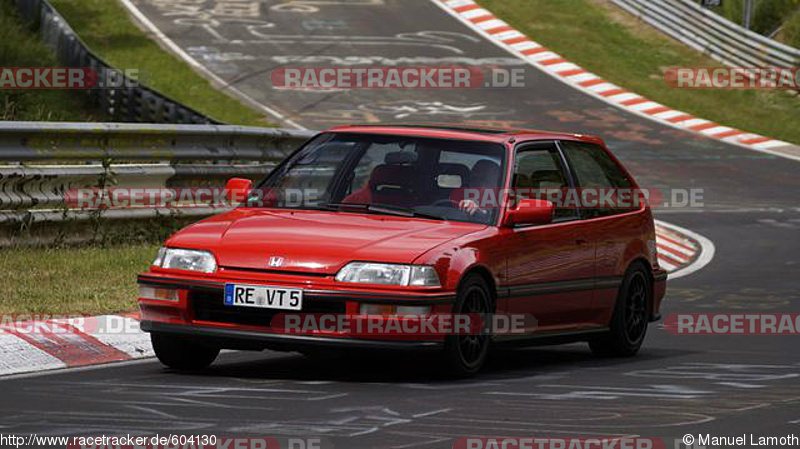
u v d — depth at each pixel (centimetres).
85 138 3881
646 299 2984
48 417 1930
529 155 2686
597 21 12500
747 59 11369
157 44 10894
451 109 9638
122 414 1958
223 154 4444
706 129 9825
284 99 9619
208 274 2352
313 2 12812
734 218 6556
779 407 2159
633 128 9612
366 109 9488
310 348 2292
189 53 10725
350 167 2634
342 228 2422
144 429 1842
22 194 3638
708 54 11756
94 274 3397
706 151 9062
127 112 7394
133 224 4003
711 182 7931
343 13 12438
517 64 11144
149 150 4097
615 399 2205
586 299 2750
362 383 2320
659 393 2288
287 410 2014
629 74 11181
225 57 10694
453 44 11588
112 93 7525
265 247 2355
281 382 2311
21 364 2441
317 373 2448
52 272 3359
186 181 4303
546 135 2795
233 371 2459
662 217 6525
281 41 11331
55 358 2506
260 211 2559
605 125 9612
